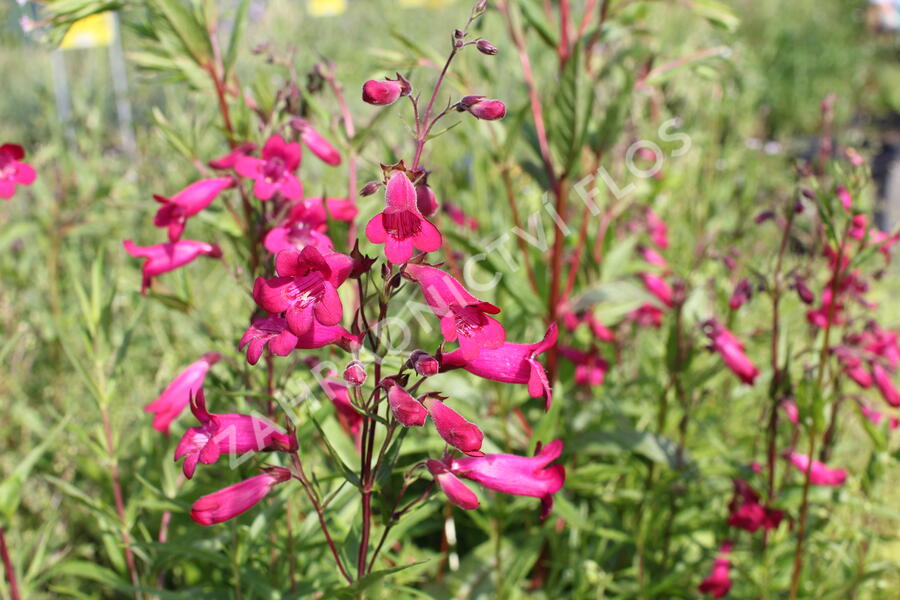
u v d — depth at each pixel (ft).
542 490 1.30
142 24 1.78
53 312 2.43
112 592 1.93
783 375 1.78
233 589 1.70
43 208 2.53
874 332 1.97
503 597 1.83
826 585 1.90
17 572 1.62
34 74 4.23
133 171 2.97
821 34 7.25
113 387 1.68
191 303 1.71
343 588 1.30
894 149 4.74
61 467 1.97
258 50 1.77
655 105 2.85
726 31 2.14
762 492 1.81
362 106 2.42
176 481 1.80
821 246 1.98
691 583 1.96
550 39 1.99
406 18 4.70
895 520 2.15
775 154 4.08
